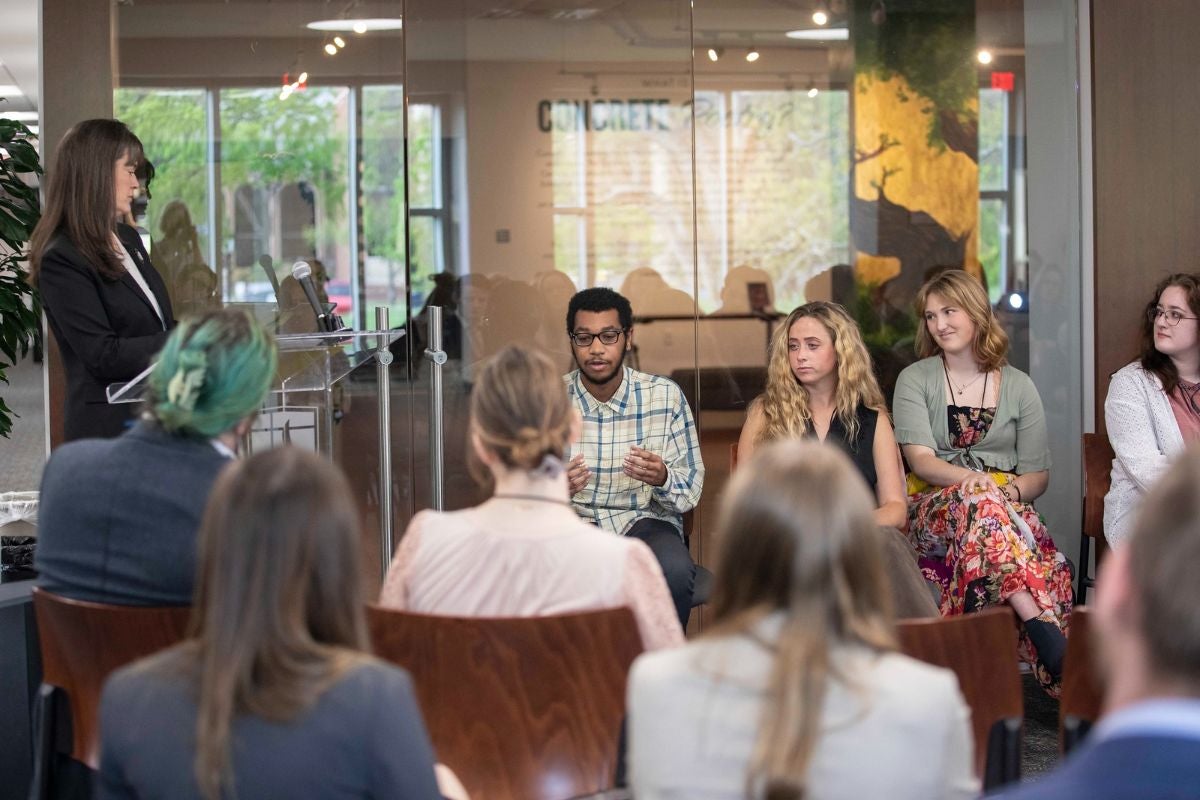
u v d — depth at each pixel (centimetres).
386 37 539
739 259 635
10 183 481
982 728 242
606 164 617
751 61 618
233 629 157
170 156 507
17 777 314
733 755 150
